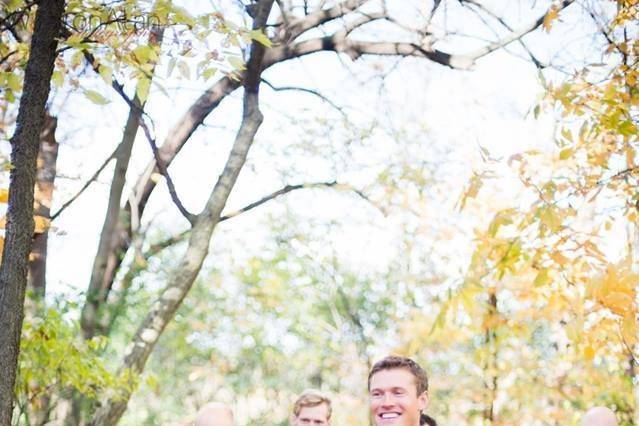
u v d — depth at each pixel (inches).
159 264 718.5
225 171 437.7
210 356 858.1
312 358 863.7
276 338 863.1
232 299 850.1
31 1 197.0
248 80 445.7
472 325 404.5
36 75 173.0
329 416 221.0
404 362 157.2
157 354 855.1
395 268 720.3
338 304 856.9
